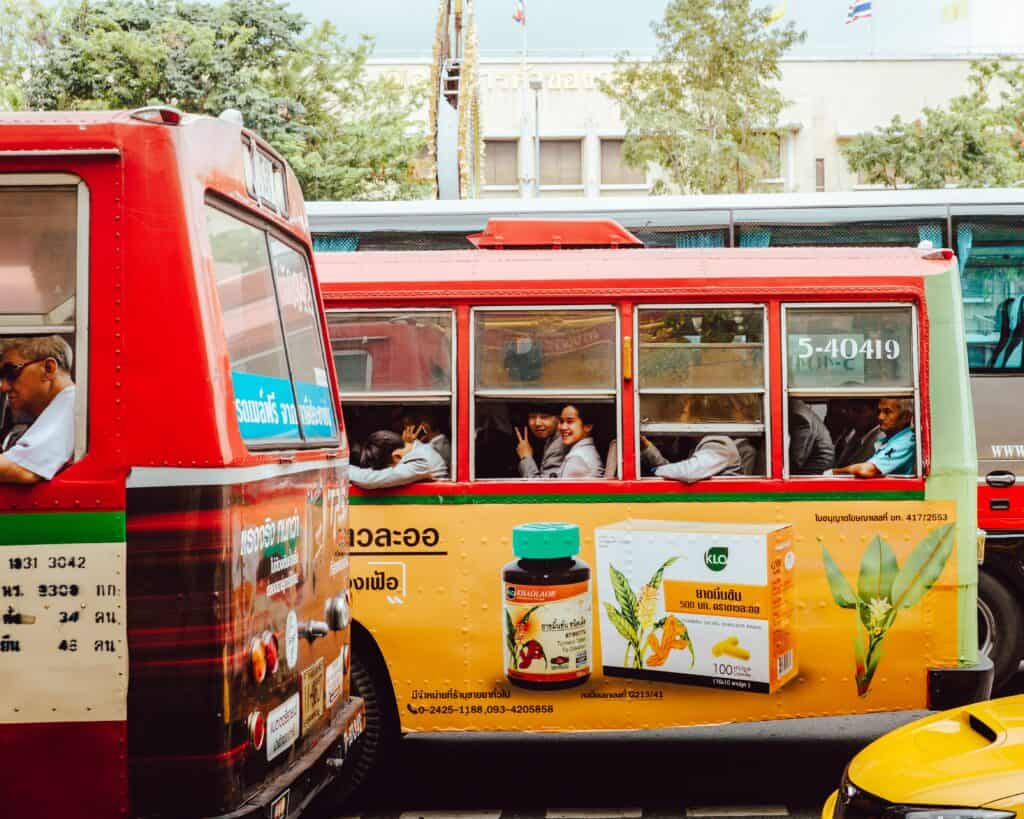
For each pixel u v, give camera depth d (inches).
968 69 1684.3
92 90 876.0
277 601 171.6
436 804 261.3
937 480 247.0
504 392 249.1
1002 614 336.8
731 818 244.4
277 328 192.9
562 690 244.8
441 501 247.4
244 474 156.9
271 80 948.0
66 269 153.6
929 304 249.9
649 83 1128.2
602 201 393.4
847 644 246.1
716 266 251.0
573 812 252.5
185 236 153.0
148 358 151.3
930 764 166.7
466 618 246.4
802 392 248.7
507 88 1723.7
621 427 247.9
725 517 245.1
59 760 149.9
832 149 1691.7
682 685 243.9
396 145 1000.9
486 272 251.1
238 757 153.6
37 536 150.1
